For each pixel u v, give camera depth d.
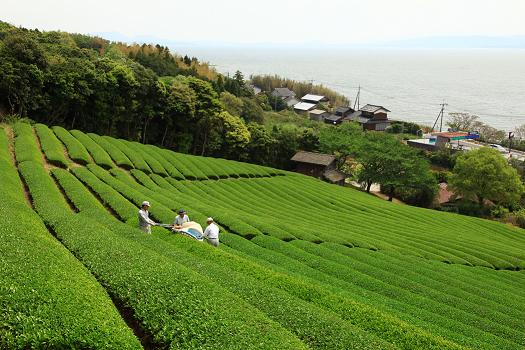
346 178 98.12
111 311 13.50
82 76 68.12
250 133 90.31
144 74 77.69
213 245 27.48
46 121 68.06
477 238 58.06
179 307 14.55
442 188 93.81
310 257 32.12
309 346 14.66
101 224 25.98
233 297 15.91
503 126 193.50
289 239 37.62
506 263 46.19
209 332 13.34
